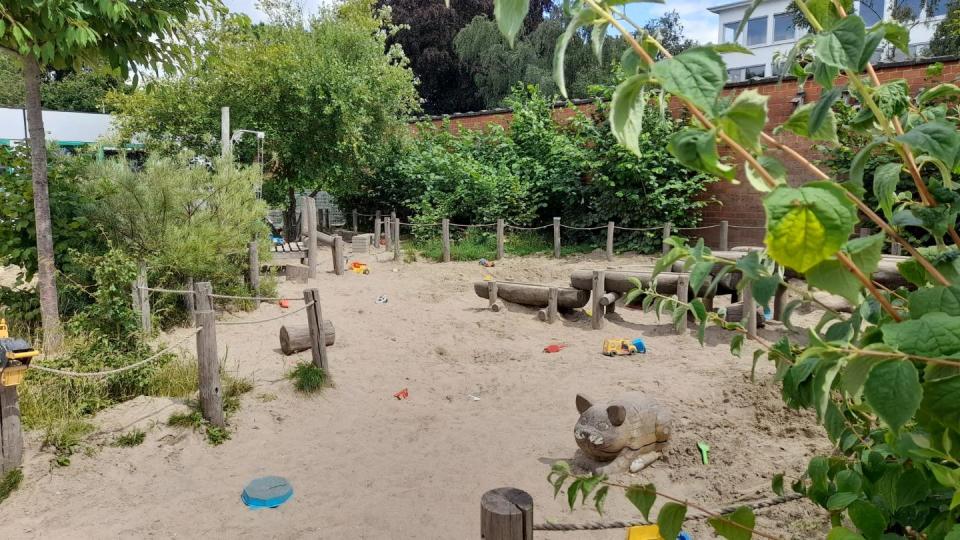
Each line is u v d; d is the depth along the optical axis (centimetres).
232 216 933
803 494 205
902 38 124
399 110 1909
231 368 702
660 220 1366
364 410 637
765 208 91
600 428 495
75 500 459
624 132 98
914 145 120
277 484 484
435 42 3006
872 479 160
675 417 585
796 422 563
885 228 127
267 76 1518
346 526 439
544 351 803
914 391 101
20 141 832
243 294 949
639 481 485
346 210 2019
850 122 154
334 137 1616
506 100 1648
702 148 95
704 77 87
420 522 444
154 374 612
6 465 471
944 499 141
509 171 1550
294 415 616
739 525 155
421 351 806
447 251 1378
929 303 119
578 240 1501
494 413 628
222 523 441
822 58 107
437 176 1612
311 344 689
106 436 526
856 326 143
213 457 533
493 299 991
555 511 451
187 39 756
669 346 797
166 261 833
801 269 91
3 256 761
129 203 824
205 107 1537
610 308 920
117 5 606
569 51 2419
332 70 1559
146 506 459
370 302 1036
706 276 139
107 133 1752
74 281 748
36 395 547
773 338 781
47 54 607
